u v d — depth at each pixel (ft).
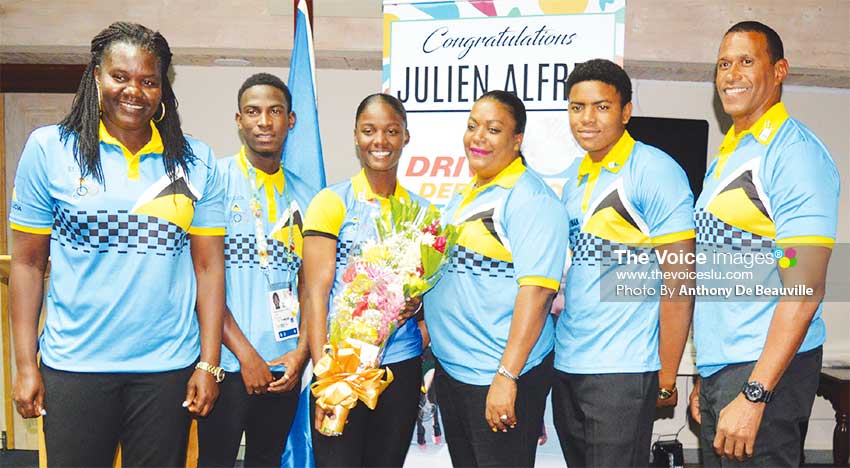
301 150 10.03
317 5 13.66
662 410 15.70
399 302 7.68
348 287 7.80
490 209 7.98
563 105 9.62
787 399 7.48
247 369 8.36
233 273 8.73
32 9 13.82
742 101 7.62
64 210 7.13
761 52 7.58
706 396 8.03
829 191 7.32
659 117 15.10
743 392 7.35
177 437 7.51
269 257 8.86
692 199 8.01
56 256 7.30
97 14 13.78
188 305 7.63
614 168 7.98
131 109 7.06
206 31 13.74
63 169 7.15
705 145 13.69
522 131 8.16
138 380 7.36
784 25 13.61
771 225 7.52
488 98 8.11
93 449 7.24
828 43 13.64
